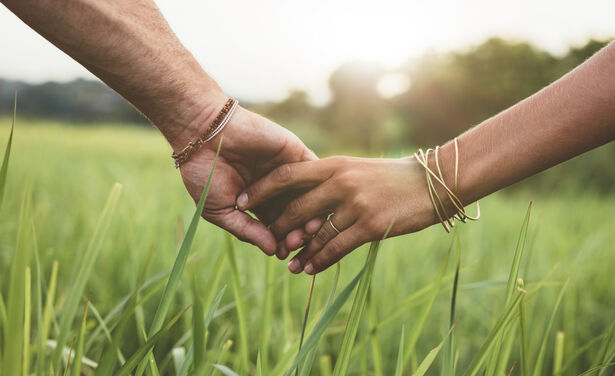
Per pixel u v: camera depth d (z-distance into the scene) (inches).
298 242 24.8
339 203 23.7
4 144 101.2
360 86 385.7
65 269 35.3
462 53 286.8
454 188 22.7
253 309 31.7
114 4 21.1
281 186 24.1
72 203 57.1
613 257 43.3
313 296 31.8
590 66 21.1
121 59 21.6
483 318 33.4
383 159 23.6
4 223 43.4
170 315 29.8
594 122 21.0
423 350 31.3
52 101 695.7
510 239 53.4
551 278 36.7
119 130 542.0
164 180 75.4
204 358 17.4
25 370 18.9
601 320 34.2
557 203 79.8
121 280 34.5
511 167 22.1
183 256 18.1
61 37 20.8
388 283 32.9
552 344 29.3
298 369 20.4
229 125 23.7
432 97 294.5
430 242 47.6
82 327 19.3
